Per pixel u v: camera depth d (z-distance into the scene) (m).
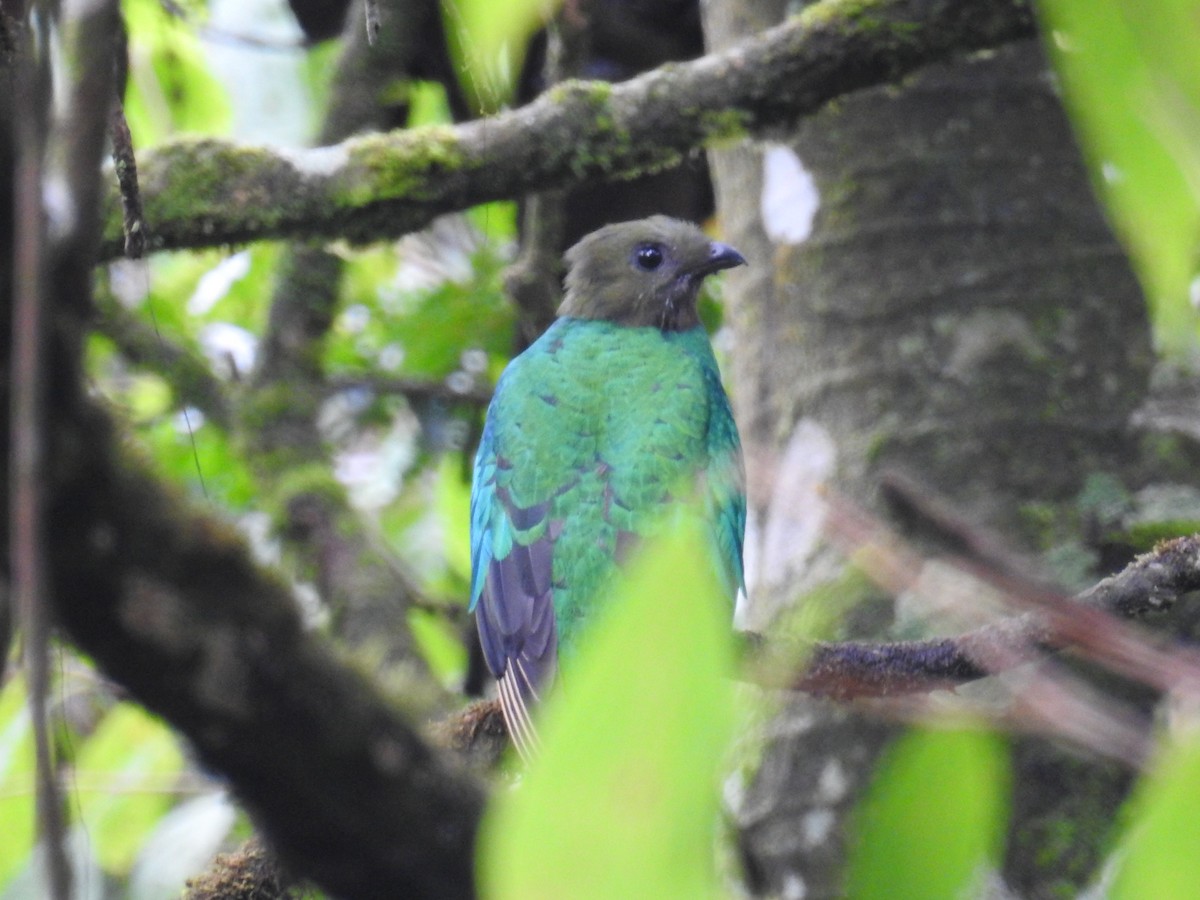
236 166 9.96
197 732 3.92
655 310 12.70
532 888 2.64
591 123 10.09
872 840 3.78
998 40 10.05
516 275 12.70
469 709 9.12
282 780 4.02
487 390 15.57
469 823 4.17
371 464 16.58
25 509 3.19
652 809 2.65
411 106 13.57
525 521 10.61
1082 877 9.84
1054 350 11.76
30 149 3.51
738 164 13.31
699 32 14.43
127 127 6.62
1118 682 8.70
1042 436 11.51
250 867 7.46
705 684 2.67
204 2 13.05
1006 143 12.36
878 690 7.50
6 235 3.51
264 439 14.05
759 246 12.96
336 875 4.20
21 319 3.37
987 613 6.57
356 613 13.00
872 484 11.59
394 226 10.18
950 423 11.63
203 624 3.83
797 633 10.34
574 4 10.65
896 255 12.23
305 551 13.52
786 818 10.80
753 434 12.62
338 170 10.04
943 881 3.70
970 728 3.94
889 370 11.95
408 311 15.59
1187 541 7.75
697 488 10.62
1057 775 10.05
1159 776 2.98
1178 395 11.64
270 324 14.43
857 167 12.51
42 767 3.11
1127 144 3.00
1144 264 3.08
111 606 3.73
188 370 14.27
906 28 9.98
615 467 10.62
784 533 11.67
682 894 2.63
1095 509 11.21
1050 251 12.06
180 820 11.45
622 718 2.67
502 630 10.39
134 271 14.37
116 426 3.83
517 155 10.07
